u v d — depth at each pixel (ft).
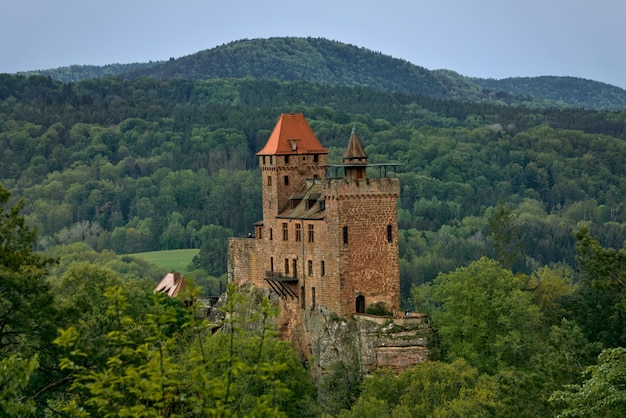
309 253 644.69
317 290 636.89
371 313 625.41
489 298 620.08
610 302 608.19
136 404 263.08
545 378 399.44
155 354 260.83
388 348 601.21
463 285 621.72
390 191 628.28
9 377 260.83
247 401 512.22
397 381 555.69
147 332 312.50
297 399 577.84
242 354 556.92
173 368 262.67
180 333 638.53
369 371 602.03
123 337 265.95
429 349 605.31
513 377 411.34
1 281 353.51
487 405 418.51
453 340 606.96
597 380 339.36
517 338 579.48
